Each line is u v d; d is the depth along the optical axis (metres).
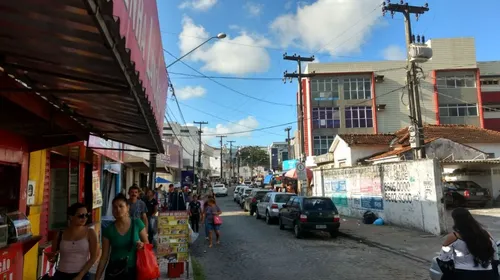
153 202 11.85
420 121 18.50
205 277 9.07
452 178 29.23
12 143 6.71
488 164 25.66
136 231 5.01
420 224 15.82
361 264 10.45
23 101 5.85
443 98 51.56
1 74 4.96
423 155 18.23
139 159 20.86
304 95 53.19
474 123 51.19
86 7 2.23
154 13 4.96
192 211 16.20
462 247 4.71
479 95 51.53
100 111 6.10
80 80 3.99
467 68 51.81
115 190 17.95
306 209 15.40
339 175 23.97
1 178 6.75
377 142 29.84
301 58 29.66
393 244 13.27
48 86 4.96
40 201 8.18
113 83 3.93
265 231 17.86
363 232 16.17
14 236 5.43
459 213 4.82
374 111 52.31
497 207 24.44
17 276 5.58
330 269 9.84
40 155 8.22
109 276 4.81
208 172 98.00
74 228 5.12
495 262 4.68
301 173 24.95
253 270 9.82
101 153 12.23
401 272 9.45
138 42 3.58
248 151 114.19
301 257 11.52
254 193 27.41
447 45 52.62
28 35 3.06
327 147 51.69
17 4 2.49
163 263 10.45
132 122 6.57
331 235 15.74
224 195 58.31
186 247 8.82
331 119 52.28
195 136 74.31
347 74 53.09
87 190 11.57
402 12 20.25
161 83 7.02
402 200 17.20
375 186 19.66
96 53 3.11
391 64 53.47
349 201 22.64
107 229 5.01
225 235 16.45
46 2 2.37
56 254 5.48
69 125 7.77
